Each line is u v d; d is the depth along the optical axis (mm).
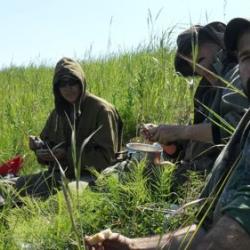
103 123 5531
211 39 4371
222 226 1974
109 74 8352
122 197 4023
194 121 4625
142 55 8352
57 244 3682
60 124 5762
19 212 4141
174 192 4137
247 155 2096
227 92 3680
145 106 6523
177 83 6504
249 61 2432
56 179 5516
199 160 4438
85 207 3881
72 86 5531
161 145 4613
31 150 6445
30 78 10359
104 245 2799
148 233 3762
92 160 5438
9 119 7449
